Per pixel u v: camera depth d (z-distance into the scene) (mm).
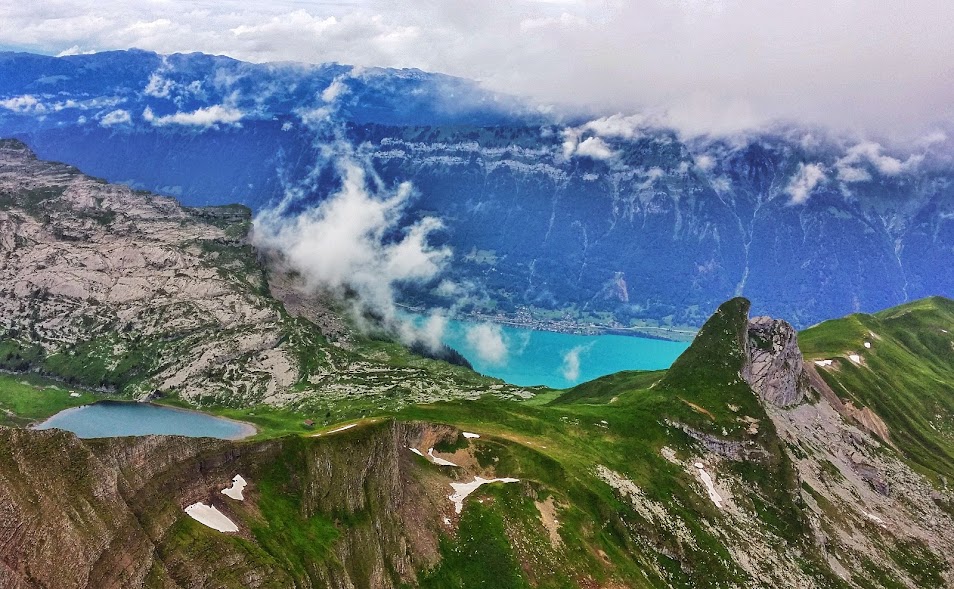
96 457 108438
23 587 87625
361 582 135000
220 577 109062
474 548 164000
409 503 167875
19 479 96500
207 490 127938
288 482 142125
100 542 98875
